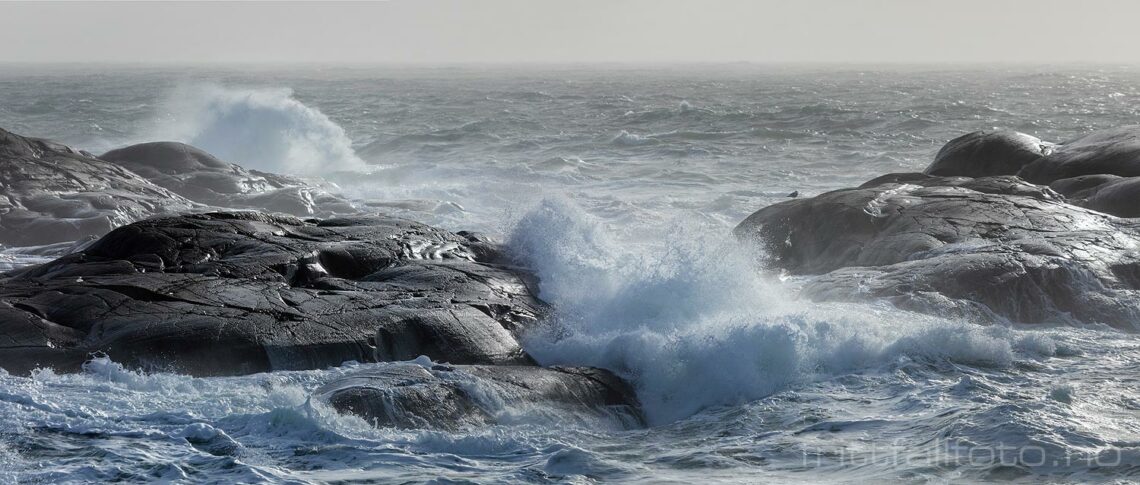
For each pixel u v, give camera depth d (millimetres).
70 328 9773
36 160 21656
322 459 7223
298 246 12367
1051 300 12398
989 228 14562
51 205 19625
